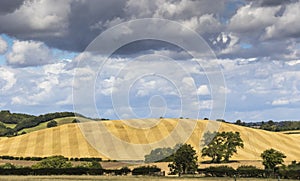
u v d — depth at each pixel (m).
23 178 73.38
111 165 85.88
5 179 70.88
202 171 80.81
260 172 80.94
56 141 120.06
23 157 116.31
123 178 72.75
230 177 78.94
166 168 81.00
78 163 97.19
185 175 79.88
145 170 80.38
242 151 118.06
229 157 104.06
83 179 70.56
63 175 82.44
